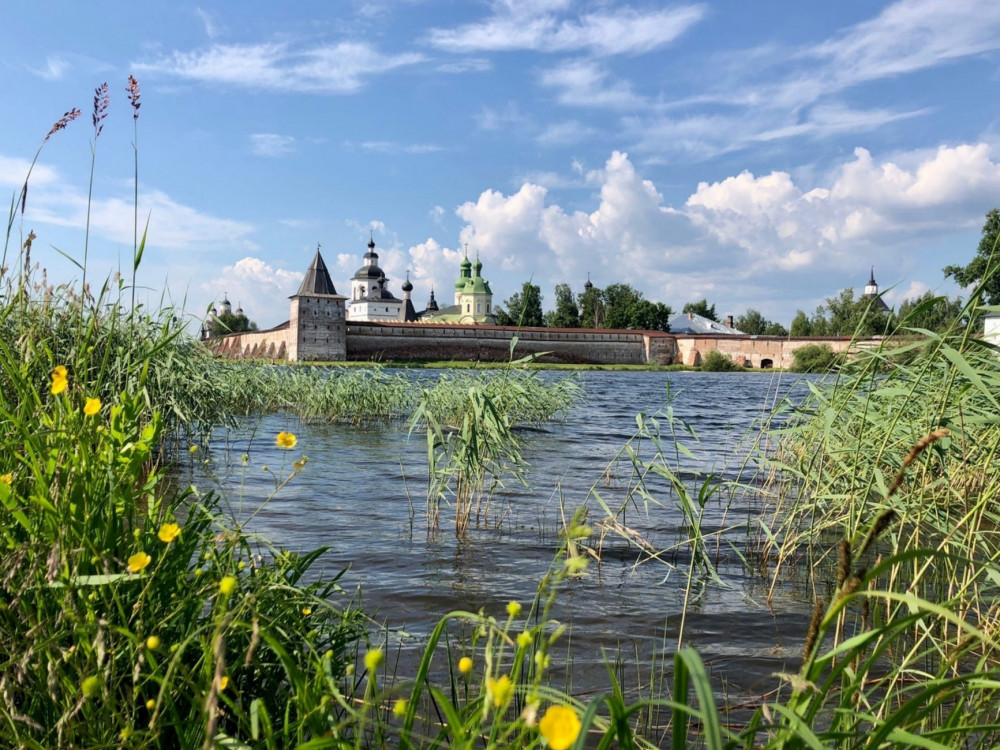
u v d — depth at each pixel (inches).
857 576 48.4
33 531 72.6
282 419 614.5
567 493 311.7
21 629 68.0
